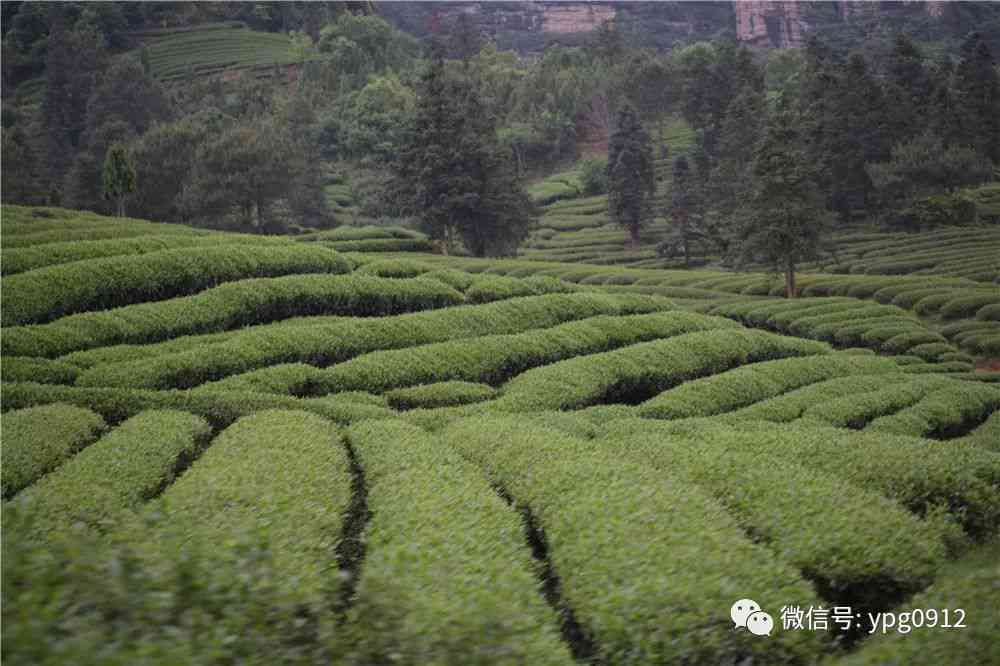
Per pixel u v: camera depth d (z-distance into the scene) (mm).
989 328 48281
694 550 11820
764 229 64625
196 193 93000
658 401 30078
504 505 15453
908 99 100625
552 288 46375
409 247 78312
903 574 12727
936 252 71562
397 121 149500
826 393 31625
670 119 162875
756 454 20188
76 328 31031
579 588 11570
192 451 21297
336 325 34156
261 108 162000
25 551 5855
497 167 82438
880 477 17938
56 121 142625
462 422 24109
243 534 7812
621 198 104250
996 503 16938
